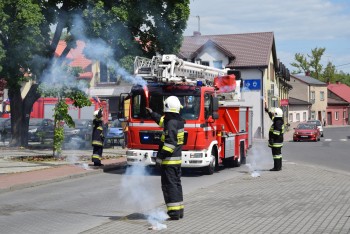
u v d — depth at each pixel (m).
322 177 14.77
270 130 17.03
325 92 93.38
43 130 31.70
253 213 9.09
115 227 8.03
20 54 23.64
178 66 15.62
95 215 9.50
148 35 26.89
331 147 32.84
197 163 15.26
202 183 14.28
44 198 11.60
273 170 17.06
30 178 14.38
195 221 8.45
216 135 16.69
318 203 10.03
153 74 15.32
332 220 8.27
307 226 7.85
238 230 7.68
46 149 26.83
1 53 22.80
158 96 15.51
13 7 23.05
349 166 19.59
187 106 15.34
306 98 86.19
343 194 11.26
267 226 7.92
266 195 11.29
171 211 8.55
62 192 12.55
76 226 8.50
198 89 15.34
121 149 27.72
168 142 8.47
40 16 23.39
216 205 10.08
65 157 21.17
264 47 51.12
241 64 49.22
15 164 18.38
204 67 17.62
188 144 15.26
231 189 12.48
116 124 30.56
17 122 27.66
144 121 15.60
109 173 16.98
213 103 15.63
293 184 13.17
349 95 104.38
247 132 19.91
